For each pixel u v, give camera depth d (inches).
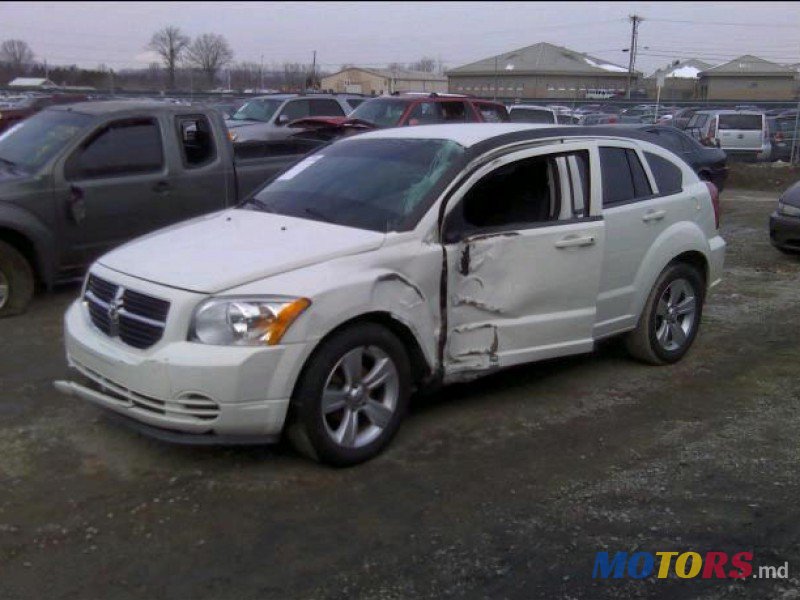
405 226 179.9
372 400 174.6
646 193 230.4
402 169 197.9
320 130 561.6
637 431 195.5
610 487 166.4
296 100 690.8
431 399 212.1
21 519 149.9
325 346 162.6
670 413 207.3
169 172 311.7
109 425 190.2
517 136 201.8
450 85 3053.6
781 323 295.9
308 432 163.2
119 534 145.7
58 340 254.8
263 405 156.0
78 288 315.0
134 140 303.9
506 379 228.5
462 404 209.3
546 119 842.2
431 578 134.6
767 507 158.7
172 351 154.7
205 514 152.8
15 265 277.0
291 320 155.9
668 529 150.3
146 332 160.9
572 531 149.4
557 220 203.5
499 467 174.6
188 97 1279.5
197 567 136.6
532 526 150.9
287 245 172.4
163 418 156.8
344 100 726.5
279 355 155.3
